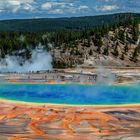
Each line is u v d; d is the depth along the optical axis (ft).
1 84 337.52
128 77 378.94
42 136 183.42
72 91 303.89
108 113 228.43
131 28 610.65
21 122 208.33
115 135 185.06
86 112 231.09
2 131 191.11
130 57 536.42
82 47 546.67
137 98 276.62
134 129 195.31
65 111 233.76
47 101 264.93
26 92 299.58
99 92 299.99
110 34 586.45
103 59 520.83
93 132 190.08
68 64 503.61
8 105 251.60
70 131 191.42
